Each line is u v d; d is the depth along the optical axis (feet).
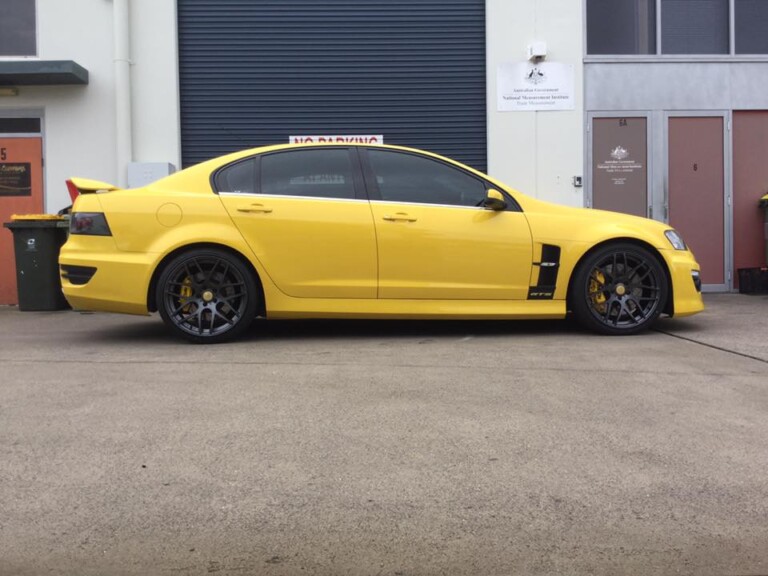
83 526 8.46
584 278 18.99
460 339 19.19
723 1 31.22
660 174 31.22
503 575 7.51
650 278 19.31
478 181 19.17
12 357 16.94
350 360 16.40
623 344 18.30
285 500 9.09
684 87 31.17
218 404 12.84
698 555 7.87
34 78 28.48
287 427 11.64
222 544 8.10
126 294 17.84
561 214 19.15
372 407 12.67
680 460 10.32
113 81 29.81
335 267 18.25
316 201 18.35
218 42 30.32
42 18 29.60
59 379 14.65
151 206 17.93
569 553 7.91
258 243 18.01
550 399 13.16
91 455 10.48
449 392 13.60
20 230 26.37
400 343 18.62
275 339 19.30
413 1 30.55
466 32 30.73
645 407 12.72
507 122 30.60
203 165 18.69
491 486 9.48
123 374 15.05
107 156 29.89
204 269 18.26
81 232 17.94
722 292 31.32
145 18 29.78
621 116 31.09
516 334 19.95
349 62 30.63
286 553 7.92
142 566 7.67
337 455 10.49
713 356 16.80
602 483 9.57
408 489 9.39
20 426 11.69
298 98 30.63
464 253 18.51
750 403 12.94
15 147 29.76
